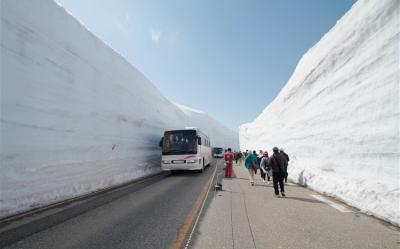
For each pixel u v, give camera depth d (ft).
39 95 21.06
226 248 9.74
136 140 46.09
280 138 57.62
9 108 17.56
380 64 22.84
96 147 30.12
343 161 24.52
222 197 20.94
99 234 11.71
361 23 30.86
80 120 27.43
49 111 22.13
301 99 48.65
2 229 12.71
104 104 34.91
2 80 17.28
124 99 43.98
